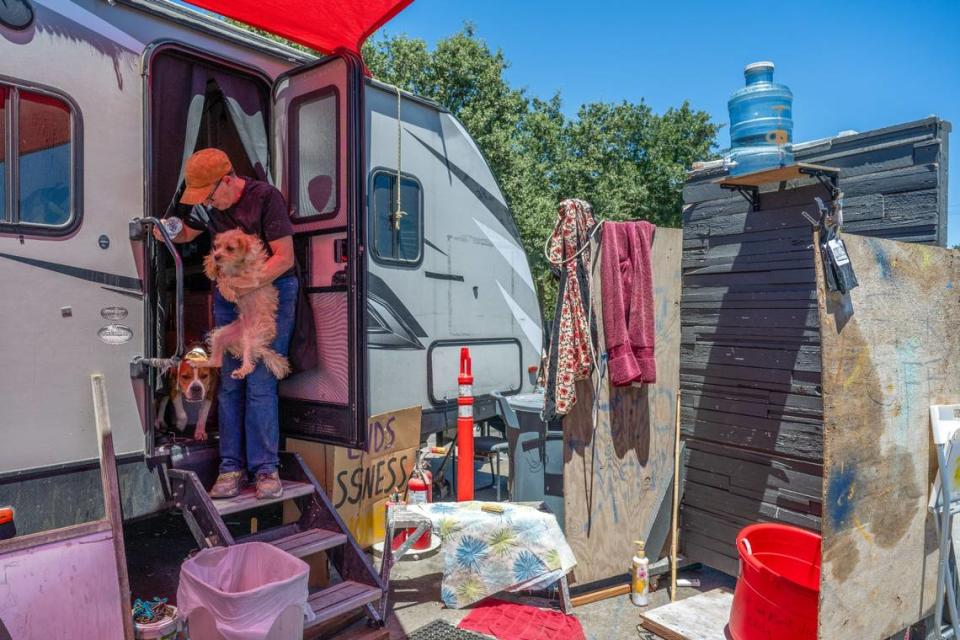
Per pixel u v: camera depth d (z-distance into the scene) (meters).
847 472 2.62
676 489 3.61
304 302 3.34
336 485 3.70
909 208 3.00
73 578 2.38
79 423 2.83
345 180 3.28
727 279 3.60
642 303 3.45
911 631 3.14
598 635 3.14
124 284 3.02
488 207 5.61
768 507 3.37
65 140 2.85
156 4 3.22
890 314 2.81
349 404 3.26
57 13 2.84
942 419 2.99
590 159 22.02
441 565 3.96
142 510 3.03
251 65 3.66
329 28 3.53
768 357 3.39
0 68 2.65
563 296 3.39
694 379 3.76
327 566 3.49
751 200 3.47
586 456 3.45
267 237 3.13
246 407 3.16
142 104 3.12
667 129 24.33
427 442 5.23
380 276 4.48
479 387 5.39
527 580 3.29
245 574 2.70
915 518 2.93
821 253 2.58
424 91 14.45
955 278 3.09
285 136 3.59
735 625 2.88
